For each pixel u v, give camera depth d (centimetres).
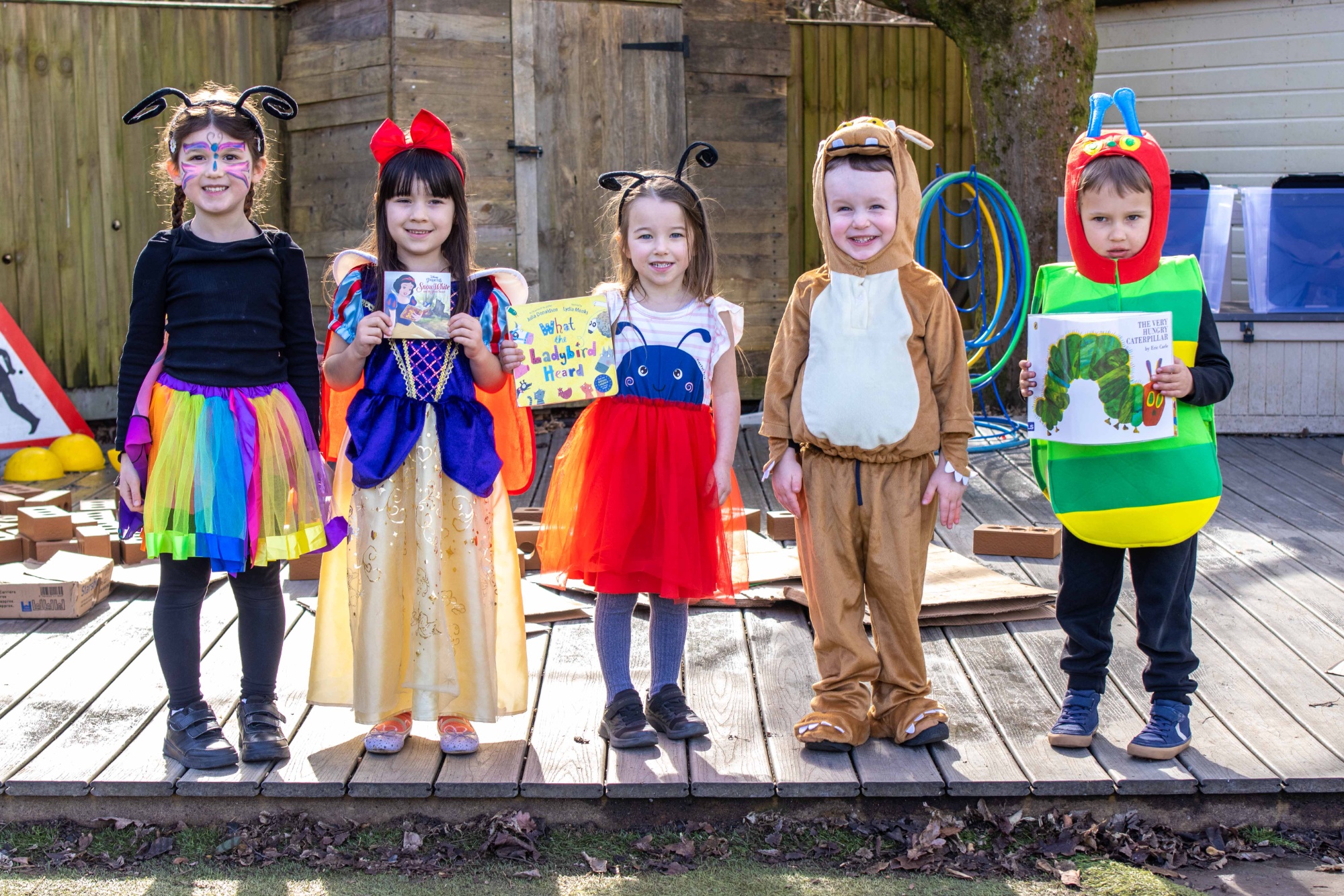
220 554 282
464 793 283
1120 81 857
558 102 720
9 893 259
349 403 309
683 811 288
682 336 312
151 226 753
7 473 630
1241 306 729
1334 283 699
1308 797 287
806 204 852
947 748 303
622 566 302
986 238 798
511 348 295
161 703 330
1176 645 299
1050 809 287
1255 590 429
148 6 739
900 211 294
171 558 294
